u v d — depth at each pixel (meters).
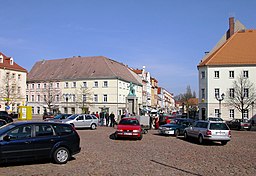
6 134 10.47
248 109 51.19
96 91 70.44
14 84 68.50
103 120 38.66
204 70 55.00
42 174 9.54
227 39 62.12
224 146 19.05
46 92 75.94
